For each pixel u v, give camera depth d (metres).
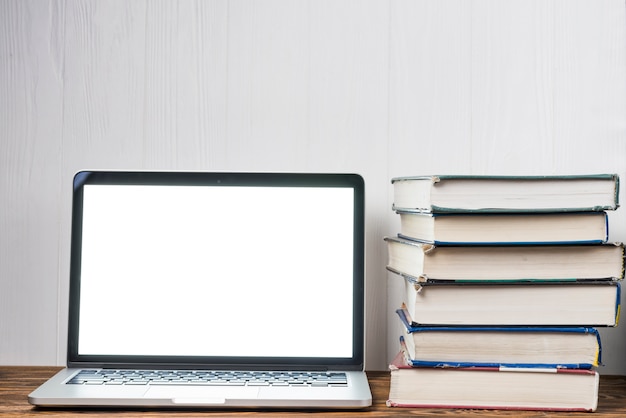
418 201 0.91
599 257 0.86
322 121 1.12
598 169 1.10
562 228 0.85
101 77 1.12
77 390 0.87
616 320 0.86
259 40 1.12
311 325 1.00
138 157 1.12
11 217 1.11
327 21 1.12
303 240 1.01
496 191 0.85
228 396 0.85
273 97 1.12
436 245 0.85
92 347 1.00
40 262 1.11
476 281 0.85
